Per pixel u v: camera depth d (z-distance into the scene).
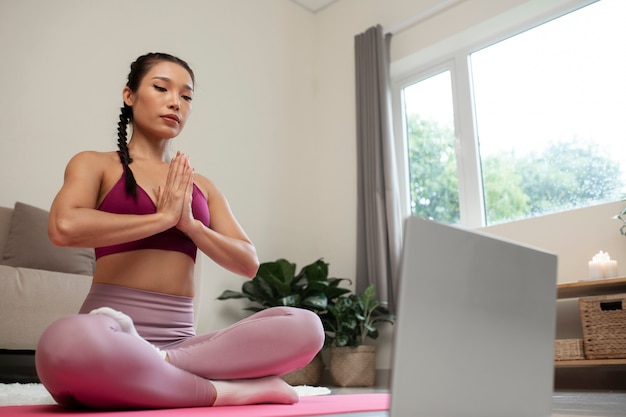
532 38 3.76
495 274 0.73
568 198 3.41
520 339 0.75
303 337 1.23
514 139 3.74
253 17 4.57
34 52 3.29
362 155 4.23
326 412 1.03
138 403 1.03
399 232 3.88
